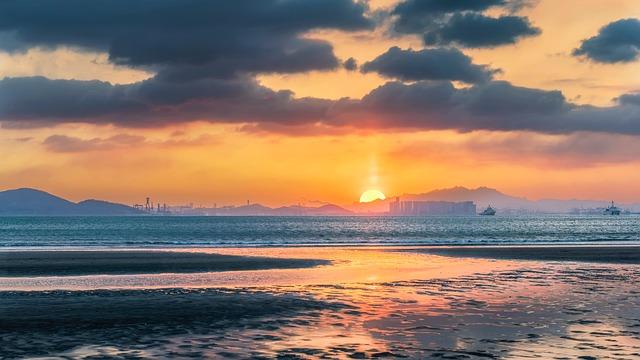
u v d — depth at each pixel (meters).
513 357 13.49
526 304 21.84
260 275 34.84
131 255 52.72
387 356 13.66
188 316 19.52
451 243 81.69
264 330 16.98
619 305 21.48
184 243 79.38
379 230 161.12
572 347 14.51
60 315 19.86
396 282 29.95
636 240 94.44
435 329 16.98
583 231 153.88
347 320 18.56
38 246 71.81
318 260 46.81
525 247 67.69
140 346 14.88
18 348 14.71
